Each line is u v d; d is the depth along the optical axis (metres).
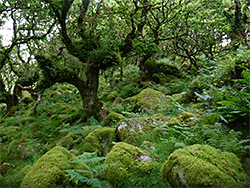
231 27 7.54
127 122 3.88
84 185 2.17
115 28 7.17
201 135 3.11
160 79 9.34
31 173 2.23
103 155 3.47
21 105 11.20
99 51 6.30
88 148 3.55
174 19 8.45
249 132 2.89
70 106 9.40
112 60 6.54
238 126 3.13
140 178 2.34
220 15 8.15
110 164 2.36
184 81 8.64
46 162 2.36
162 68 9.77
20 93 11.56
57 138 5.37
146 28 9.17
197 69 9.68
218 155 2.20
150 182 2.28
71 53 6.65
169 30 8.81
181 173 1.94
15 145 4.84
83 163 2.49
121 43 6.89
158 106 5.71
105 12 6.37
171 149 2.95
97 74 7.08
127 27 8.38
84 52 6.55
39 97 7.00
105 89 10.68
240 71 4.82
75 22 7.06
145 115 5.20
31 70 7.85
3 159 3.90
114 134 3.83
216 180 1.79
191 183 1.82
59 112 8.84
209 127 3.14
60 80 6.60
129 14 7.14
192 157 2.10
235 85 4.29
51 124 6.84
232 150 2.55
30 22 7.77
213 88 4.48
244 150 2.52
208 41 9.04
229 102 3.15
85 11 6.45
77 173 2.12
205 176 1.83
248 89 3.70
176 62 11.34
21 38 8.34
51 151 2.60
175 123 3.74
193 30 8.87
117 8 7.38
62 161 2.39
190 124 3.61
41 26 7.67
